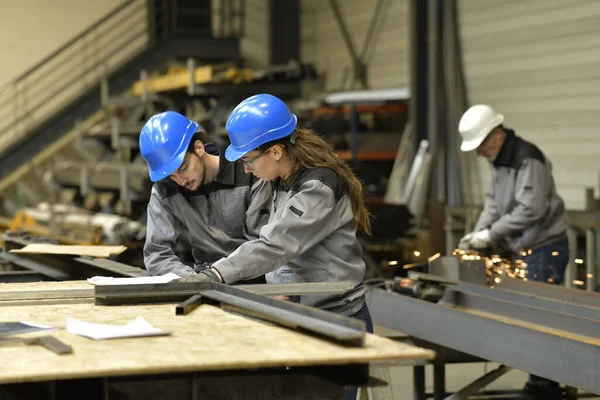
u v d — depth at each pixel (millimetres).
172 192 3447
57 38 12859
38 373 1871
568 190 8023
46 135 12156
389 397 3639
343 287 2801
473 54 9180
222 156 3434
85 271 4223
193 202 3473
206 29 13195
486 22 8961
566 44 7973
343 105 10070
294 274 3031
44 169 11820
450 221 7531
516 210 4965
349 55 11633
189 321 2461
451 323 3766
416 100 9469
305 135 2990
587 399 4938
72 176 10438
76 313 2625
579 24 7820
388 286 4387
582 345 3082
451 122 9352
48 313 2625
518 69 8570
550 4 8133
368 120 10602
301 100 9953
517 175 4984
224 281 2869
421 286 4109
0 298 2842
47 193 11805
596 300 4016
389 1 10727
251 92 8766
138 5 13156
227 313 2592
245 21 13289
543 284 4324
